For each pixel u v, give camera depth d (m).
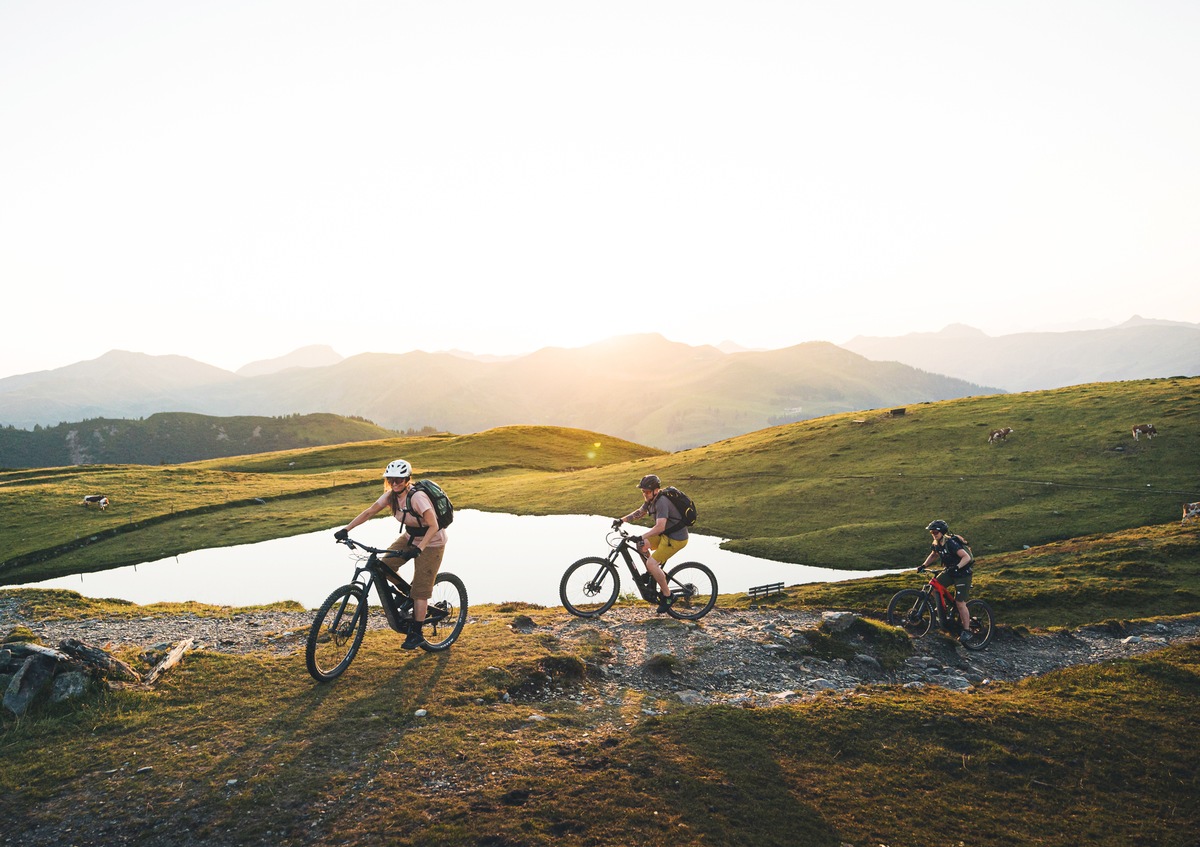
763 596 24.89
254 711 7.79
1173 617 17.67
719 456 77.06
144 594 42.41
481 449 110.12
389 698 8.16
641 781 6.50
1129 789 7.43
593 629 12.09
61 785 6.28
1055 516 44.78
